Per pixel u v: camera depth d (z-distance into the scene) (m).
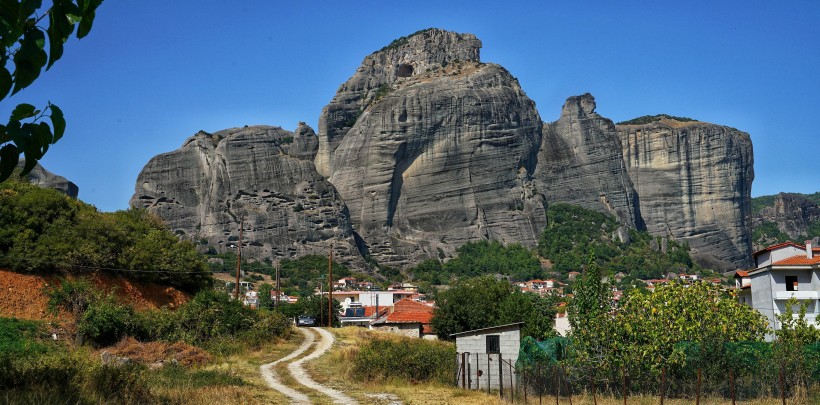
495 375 37.25
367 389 36.91
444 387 37.38
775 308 54.62
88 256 57.56
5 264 53.28
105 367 26.55
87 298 51.44
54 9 7.23
